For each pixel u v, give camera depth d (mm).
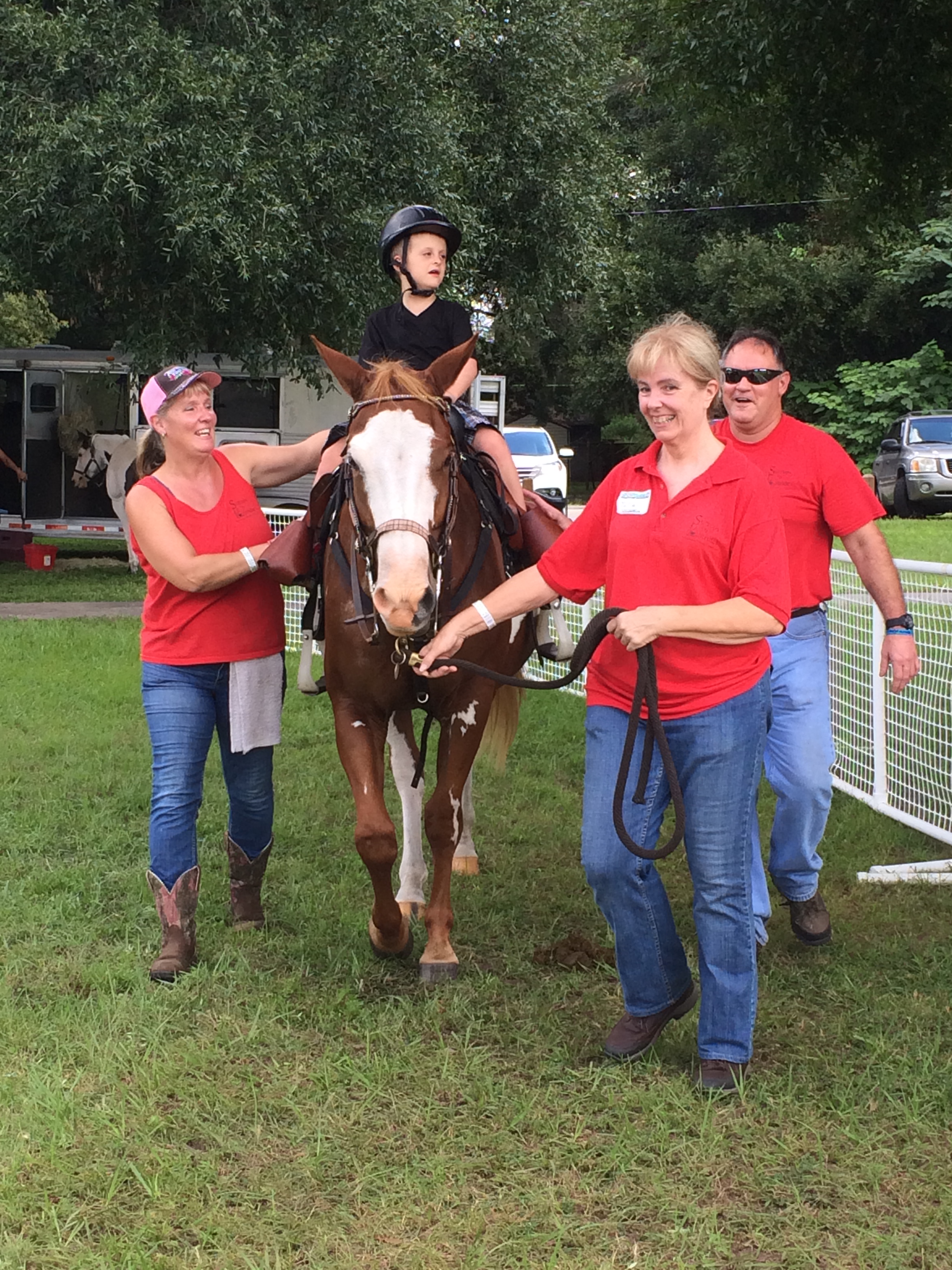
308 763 7293
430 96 16156
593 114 20375
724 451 3387
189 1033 3848
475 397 17328
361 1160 3154
